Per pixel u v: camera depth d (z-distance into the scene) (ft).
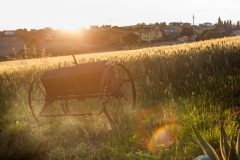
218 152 21.01
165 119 27.20
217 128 23.16
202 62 46.26
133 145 24.52
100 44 318.86
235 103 30.60
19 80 51.80
